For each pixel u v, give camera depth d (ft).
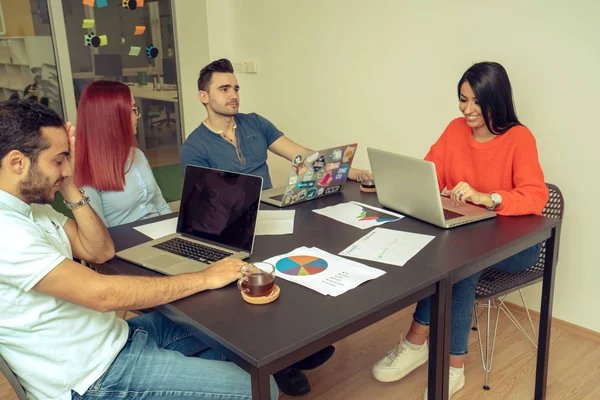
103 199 6.53
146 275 4.66
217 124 8.01
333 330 3.69
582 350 7.53
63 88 11.83
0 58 10.91
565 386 6.73
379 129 10.12
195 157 7.84
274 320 3.78
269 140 8.67
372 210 6.35
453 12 8.43
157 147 13.82
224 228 5.14
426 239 5.30
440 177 7.29
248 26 12.48
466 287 5.94
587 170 7.40
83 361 4.11
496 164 6.57
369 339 7.86
